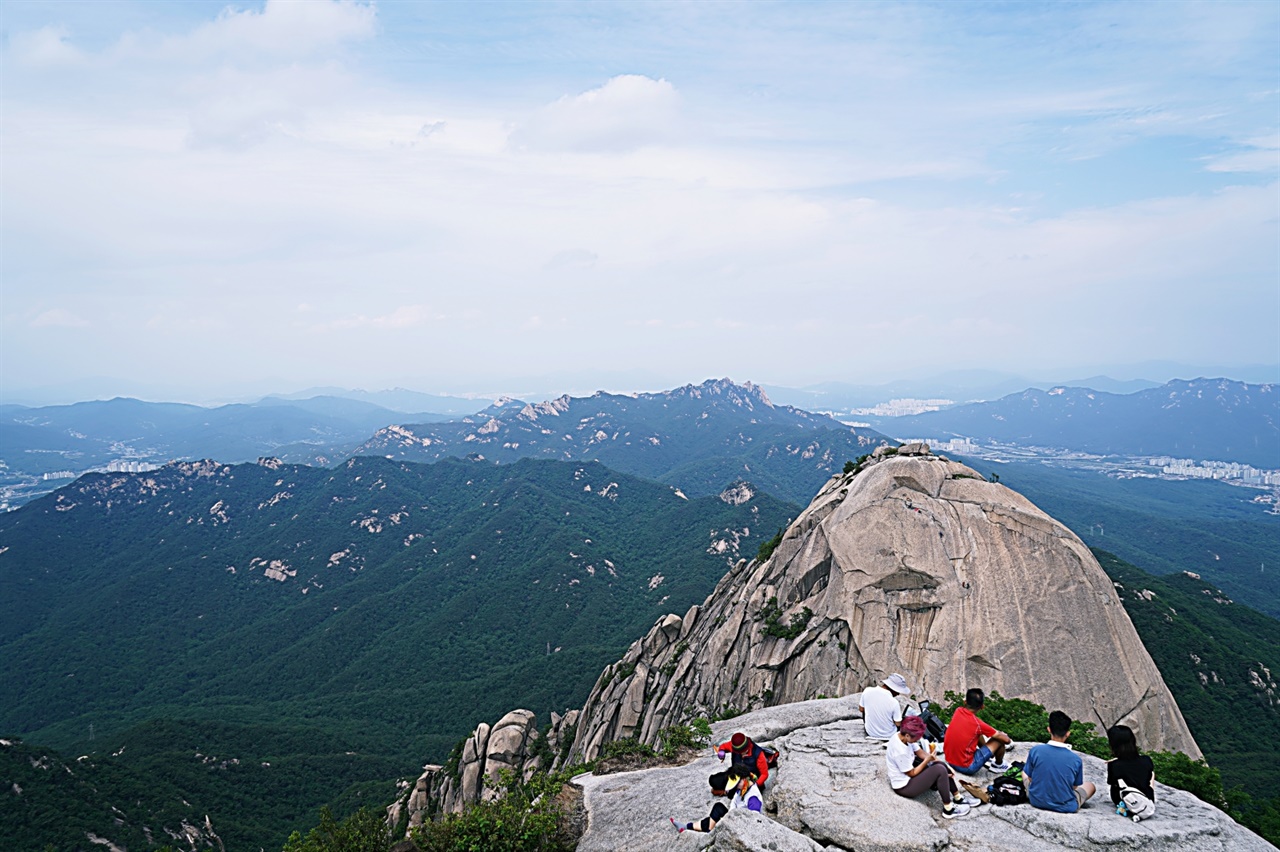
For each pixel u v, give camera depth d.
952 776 15.74
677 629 70.62
